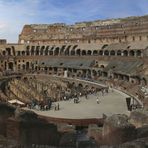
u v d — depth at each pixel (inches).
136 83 4640.8
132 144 1043.3
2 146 1041.5
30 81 5689.0
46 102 3553.2
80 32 7160.4
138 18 6107.3
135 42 6018.7
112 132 1218.6
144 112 1536.7
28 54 7632.9
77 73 6190.9
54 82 5654.5
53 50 7288.4
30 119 1253.7
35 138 1214.3
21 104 3501.5
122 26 6407.5
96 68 5920.3
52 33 7564.0
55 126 1270.9
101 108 3257.9
